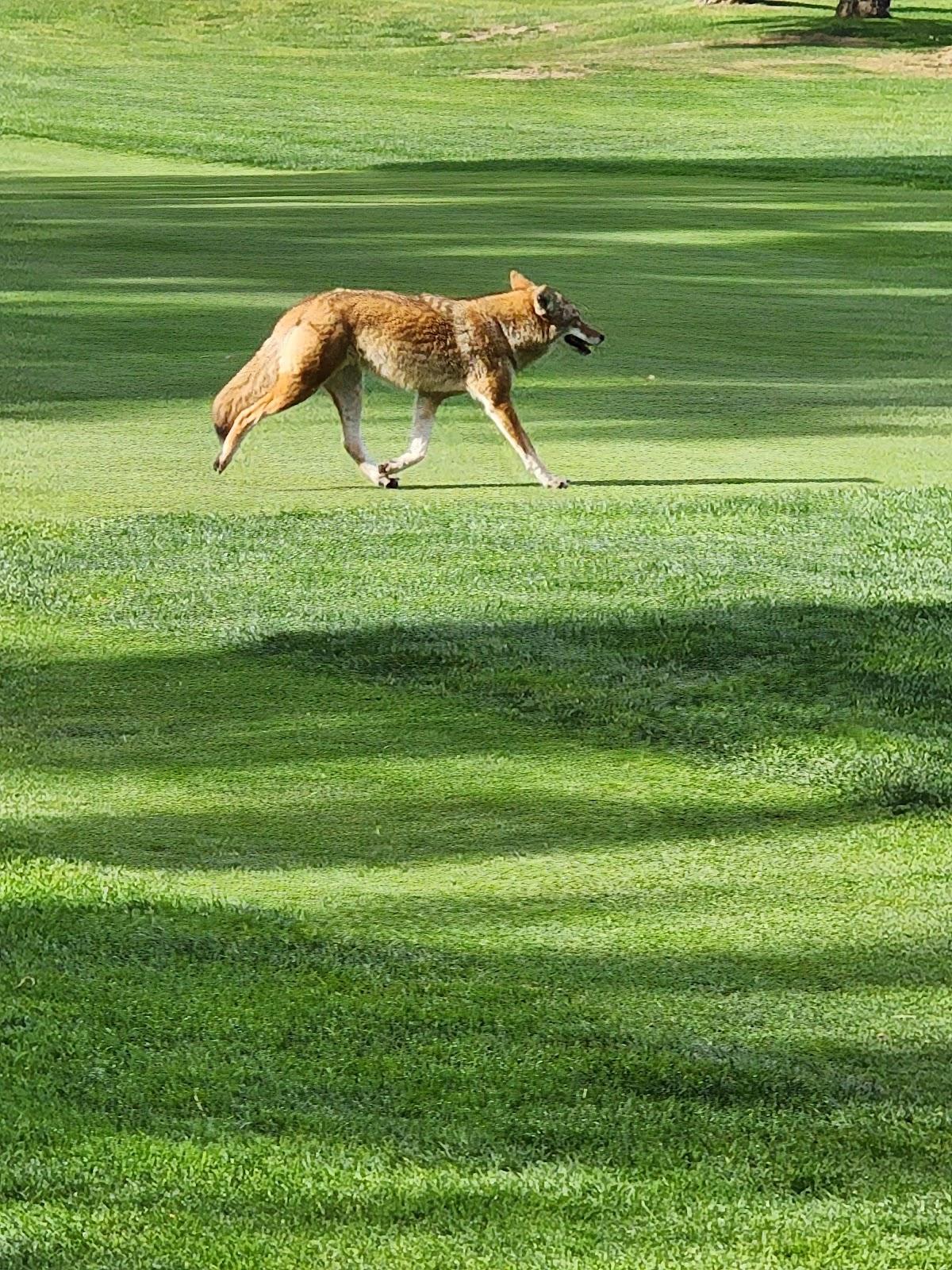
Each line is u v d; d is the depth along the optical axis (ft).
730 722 33.42
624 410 61.26
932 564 43.68
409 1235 17.65
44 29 279.28
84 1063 20.74
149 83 229.25
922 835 28.73
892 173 162.50
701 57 252.42
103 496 48.55
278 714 33.32
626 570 42.63
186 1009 22.15
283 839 27.84
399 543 44.55
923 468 53.31
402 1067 20.93
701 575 42.37
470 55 264.93
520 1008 22.52
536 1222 17.92
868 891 26.53
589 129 197.16
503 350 50.01
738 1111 20.18
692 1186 18.65
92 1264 17.07
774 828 28.84
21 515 46.37
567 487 50.60
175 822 28.35
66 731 32.14
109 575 41.45
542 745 32.17
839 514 47.78
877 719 33.68
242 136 186.50
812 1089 20.72
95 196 133.18
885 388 65.46
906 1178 18.92
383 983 23.06
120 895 25.43
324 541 44.47
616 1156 19.17
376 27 290.56
